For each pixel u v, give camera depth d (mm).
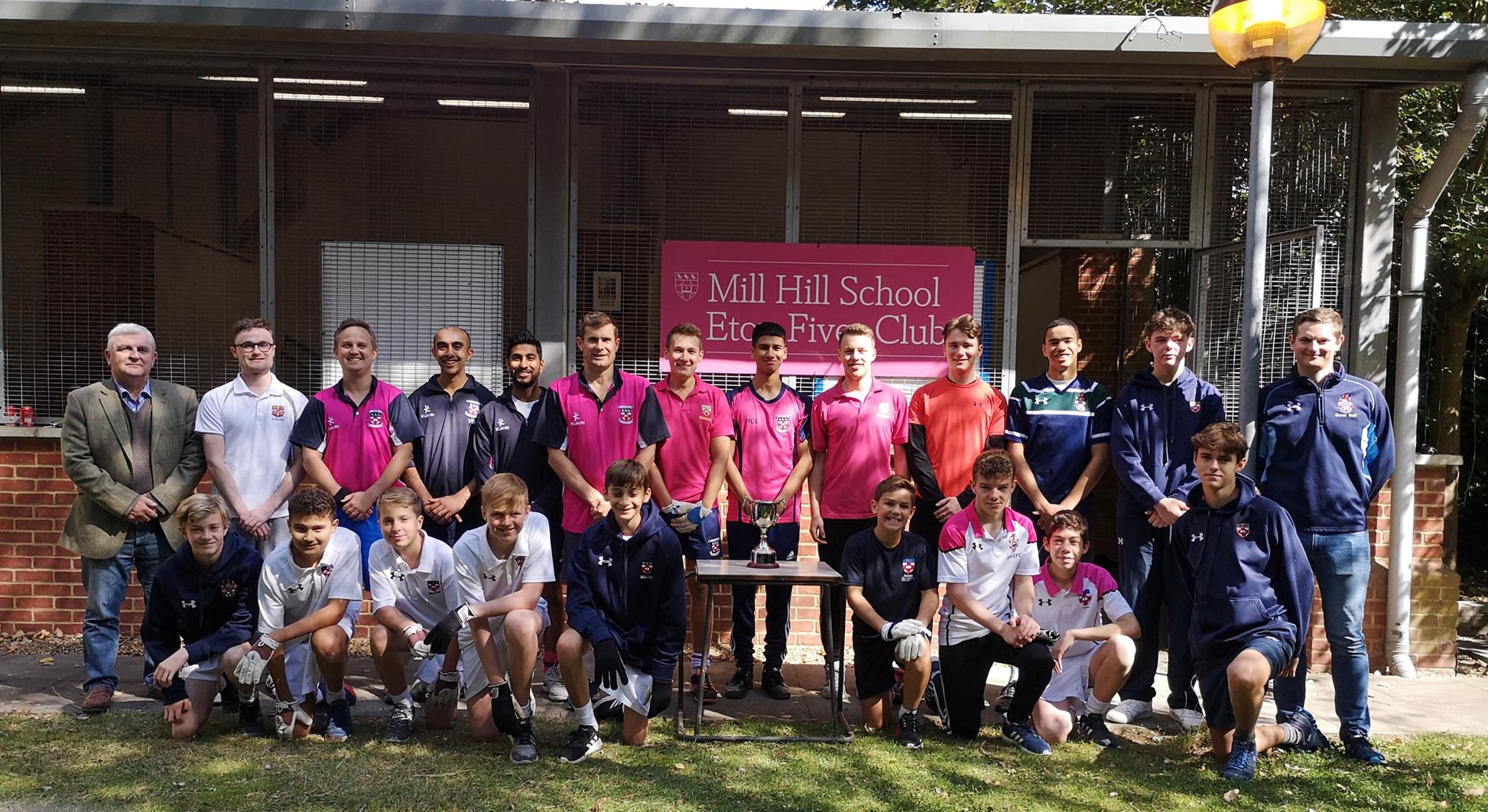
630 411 4668
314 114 5566
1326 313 4316
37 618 5492
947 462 4914
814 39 5004
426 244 5617
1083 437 4863
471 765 3803
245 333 4605
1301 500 4254
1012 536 4332
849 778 3748
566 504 4672
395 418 4672
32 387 5535
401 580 4152
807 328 5711
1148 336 4707
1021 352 8406
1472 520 8430
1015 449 4867
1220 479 3932
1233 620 3889
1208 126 5691
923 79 5598
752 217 5684
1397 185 6934
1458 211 6801
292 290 5613
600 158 5629
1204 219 5711
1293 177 5668
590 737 3920
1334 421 4246
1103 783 3764
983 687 4258
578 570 4051
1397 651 5477
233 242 5594
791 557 4883
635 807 3432
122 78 5492
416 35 4957
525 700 3859
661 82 5602
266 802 3410
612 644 3893
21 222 5520
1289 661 3877
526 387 4875
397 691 4078
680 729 4203
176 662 3961
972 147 5691
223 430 4629
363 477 4668
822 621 4480
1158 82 5637
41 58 5383
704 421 4848
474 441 4777
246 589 4125
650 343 5676
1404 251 5527
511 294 5652
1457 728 4570
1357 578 4195
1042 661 4023
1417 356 5488
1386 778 3869
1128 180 5707
